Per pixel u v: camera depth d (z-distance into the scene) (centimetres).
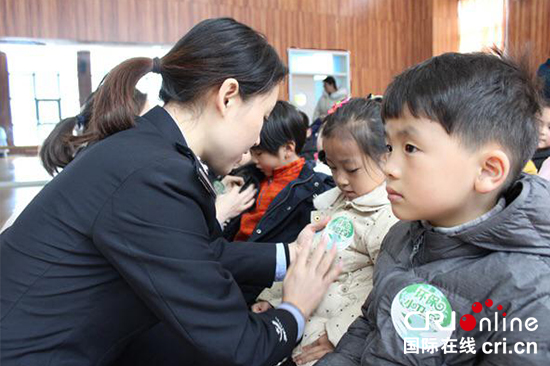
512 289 61
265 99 88
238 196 143
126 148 78
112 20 663
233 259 104
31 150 876
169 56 87
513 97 61
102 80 89
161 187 73
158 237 72
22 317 75
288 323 86
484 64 62
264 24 733
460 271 67
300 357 102
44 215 77
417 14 806
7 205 438
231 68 83
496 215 62
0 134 860
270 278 106
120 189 73
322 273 94
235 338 75
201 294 73
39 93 1073
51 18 641
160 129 83
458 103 60
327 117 117
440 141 61
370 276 107
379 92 807
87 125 117
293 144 158
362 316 89
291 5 746
